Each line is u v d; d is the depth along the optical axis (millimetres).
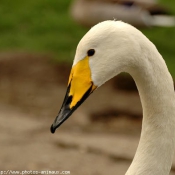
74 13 18766
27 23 21500
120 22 4809
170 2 23609
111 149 11125
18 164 10273
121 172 10102
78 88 4863
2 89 16000
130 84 16094
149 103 4938
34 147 11141
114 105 14734
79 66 4836
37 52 18828
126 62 4742
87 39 4777
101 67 4770
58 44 19547
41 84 16547
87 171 10117
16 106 14672
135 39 4727
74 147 11273
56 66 17766
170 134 4984
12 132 12062
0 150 10906
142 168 5012
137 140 12086
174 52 19281
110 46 4723
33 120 13195
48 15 21969
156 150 4996
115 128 13305
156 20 19109
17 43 19734
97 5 18422
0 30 21062
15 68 17531
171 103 4930
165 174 5020
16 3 22938
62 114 4871
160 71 4824
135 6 18797
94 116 14156
